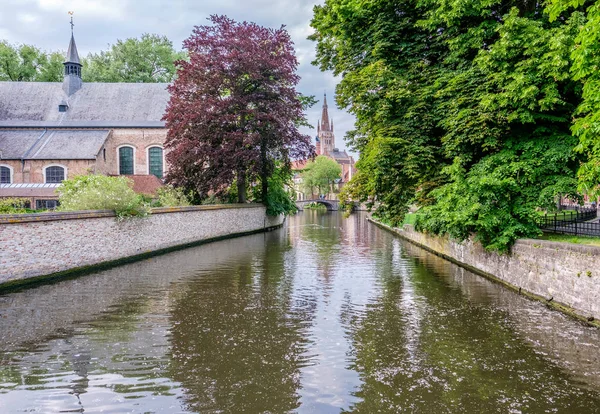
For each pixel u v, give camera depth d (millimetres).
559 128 13938
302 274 15812
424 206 17266
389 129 16609
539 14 14133
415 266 17922
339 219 60688
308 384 6551
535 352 7930
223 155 29594
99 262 17141
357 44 18391
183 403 5926
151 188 40250
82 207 17531
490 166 13945
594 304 9531
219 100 30500
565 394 6281
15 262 13148
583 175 8977
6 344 8211
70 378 6699
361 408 5836
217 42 31109
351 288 13391
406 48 17250
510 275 13539
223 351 7895
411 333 9000
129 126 44812
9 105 45469
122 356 7613
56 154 39469
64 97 46812
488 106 13227
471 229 15047
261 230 38312
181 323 9609
